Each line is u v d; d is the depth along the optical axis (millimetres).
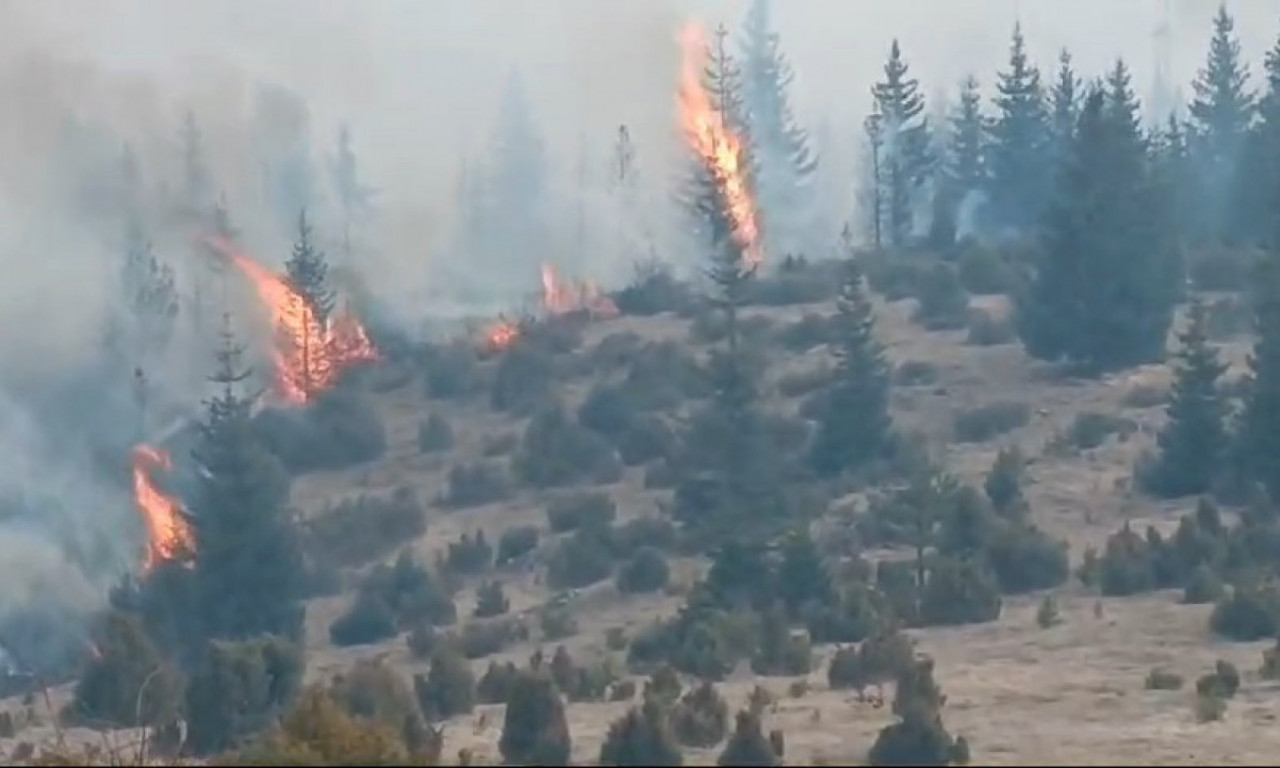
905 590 171500
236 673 135375
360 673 137250
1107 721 120812
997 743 113312
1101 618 161250
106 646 158875
